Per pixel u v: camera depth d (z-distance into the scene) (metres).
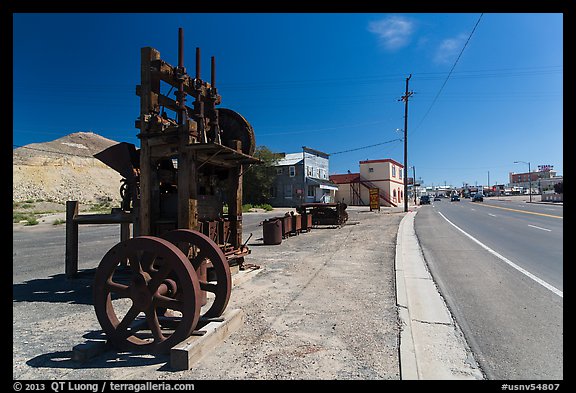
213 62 7.61
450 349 3.88
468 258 9.42
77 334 4.49
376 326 4.52
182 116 6.44
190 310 3.68
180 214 6.06
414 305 5.48
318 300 5.70
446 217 26.34
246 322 4.71
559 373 3.34
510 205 44.81
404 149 36.66
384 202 62.47
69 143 96.44
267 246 12.34
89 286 7.07
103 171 68.19
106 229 22.50
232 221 7.83
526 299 5.73
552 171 139.50
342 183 65.06
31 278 7.89
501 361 3.60
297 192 51.34
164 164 7.29
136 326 4.23
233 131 7.97
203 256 4.71
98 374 3.36
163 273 3.81
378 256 9.81
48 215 31.92
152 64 6.41
